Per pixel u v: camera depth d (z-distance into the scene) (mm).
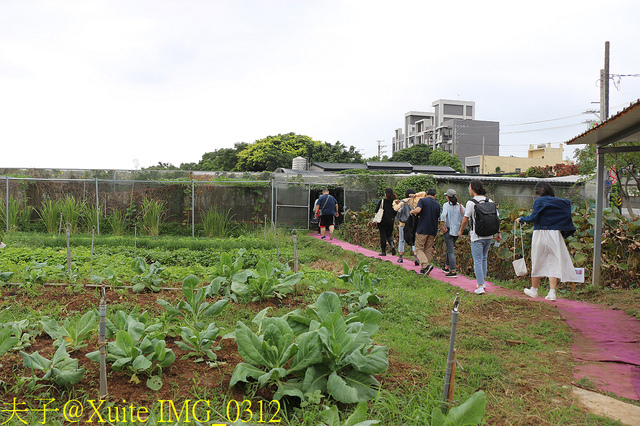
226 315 5496
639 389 3881
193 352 3967
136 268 6812
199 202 18266
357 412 2732
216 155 58531
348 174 20641
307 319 4098
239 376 3303
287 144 51875
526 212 10164
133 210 17781
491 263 10219
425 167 33656
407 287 8367
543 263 7309
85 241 13188
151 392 3344
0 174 17750
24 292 6090
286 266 7023
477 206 7902
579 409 3459
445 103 114812
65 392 3289
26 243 12898
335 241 16344
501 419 3277
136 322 3848
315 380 3391
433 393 3500
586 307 6824
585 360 4582
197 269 8703
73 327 3922
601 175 8438
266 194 19016
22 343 3986
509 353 4770
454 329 3250
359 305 6031
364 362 3398
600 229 8352
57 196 17766
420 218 9648
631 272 8617
